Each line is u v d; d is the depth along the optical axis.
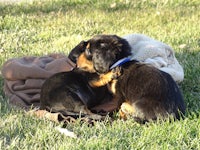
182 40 8.88
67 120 5.49
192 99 6.27
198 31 9.48
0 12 10.87
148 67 5.62
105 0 11.82
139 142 5.02
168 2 11.69
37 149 4.89
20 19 10.29
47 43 8.98
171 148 4.89
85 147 4.88
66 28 9.87
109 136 5.13
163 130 5.20
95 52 5.73
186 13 10.93
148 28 9.89
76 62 6.15
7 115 5.69
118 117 5.79
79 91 5.75
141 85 5.48
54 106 5.68
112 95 5.97
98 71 5.75
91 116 5.57
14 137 5.13
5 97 6.37
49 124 5.41
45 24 10.13
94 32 9.69
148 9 11.24
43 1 11.79
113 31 9.68
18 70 6.32
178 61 7.67
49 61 6.73
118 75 5.68
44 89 5.80
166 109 5.37
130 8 11.35
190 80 6.93
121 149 4.87
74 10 11.12
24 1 11.79
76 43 8.84
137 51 6.65
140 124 5.46
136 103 5.45
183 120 5.46
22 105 6.10
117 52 5.71
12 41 9.05
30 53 8.32
